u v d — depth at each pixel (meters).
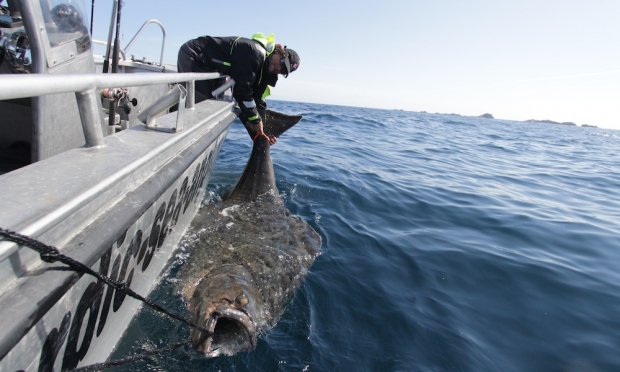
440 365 2.52
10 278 1.09
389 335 2.76
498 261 4.06
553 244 4.69
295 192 5.62
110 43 3.26
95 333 1.89
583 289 3.65
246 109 4.50
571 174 9.79
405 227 4.86
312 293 3.16
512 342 2.83
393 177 7.33
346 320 2.88
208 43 4.44
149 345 2.38
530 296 3.47
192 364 2.32
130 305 2.40
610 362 2.68
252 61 4.30
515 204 6.28
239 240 3.56
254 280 2.96
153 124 2.47
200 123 2.94
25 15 1.81
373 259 3.85
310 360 2.46
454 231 4.87
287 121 5.29
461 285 3.55
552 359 2.68
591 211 6.29
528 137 23.70
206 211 4.20
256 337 2.53
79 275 1.31
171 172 2.19
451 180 7.70
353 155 9.28
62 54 2.15
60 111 2.14
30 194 1.26
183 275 3.02
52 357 1.47
